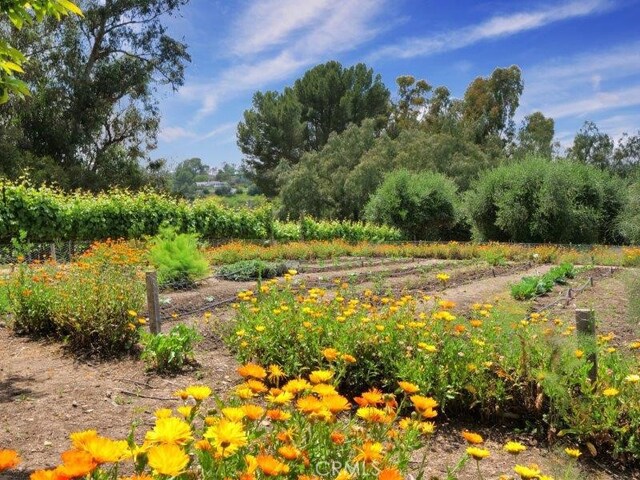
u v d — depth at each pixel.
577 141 45.22
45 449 3.13
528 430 3.64
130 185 31.89
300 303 5.08
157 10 31.95
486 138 48.28
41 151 28.95
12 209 13.22
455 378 3.82
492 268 13.16
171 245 9.46
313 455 1.74
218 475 1.47
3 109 26.38
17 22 3.83
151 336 5.00
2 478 2.70
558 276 10.74
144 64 32.50
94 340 5.48
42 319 6.06
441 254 18.48
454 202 28.50
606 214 23.94
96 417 3.67
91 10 29.73
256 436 1.71
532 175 23.69
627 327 6.32
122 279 6.14
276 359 4.45
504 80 51.31
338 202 38.72
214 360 5.07
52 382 4.46
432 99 55.12
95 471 1.38
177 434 1.38
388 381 3.96
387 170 38.03
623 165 43.03
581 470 3.09
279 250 16.42
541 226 23.11
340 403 1.73
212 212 18.41
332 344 4.25
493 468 3.08
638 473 3.14
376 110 50.84
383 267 13.85
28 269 7.16
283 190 38.47
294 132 47.44
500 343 4.10
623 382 3.46
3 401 3.96
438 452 3.29
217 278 10.49
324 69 50.25
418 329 4.24
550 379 3.49
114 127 32.88
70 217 14.25
